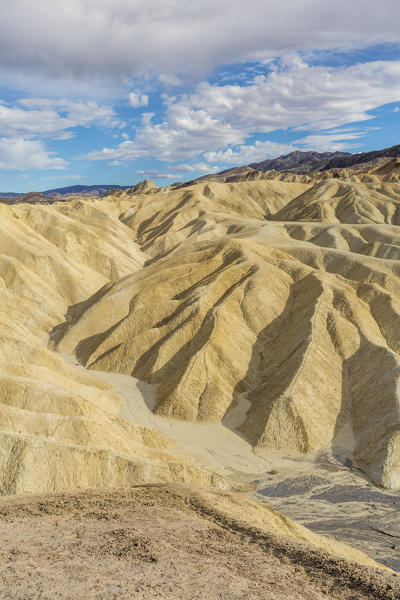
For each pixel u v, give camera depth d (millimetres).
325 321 50938
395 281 60062
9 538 14195
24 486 23484
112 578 11852
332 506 31688
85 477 25672
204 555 14000
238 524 17297
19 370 39094
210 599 11188
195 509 19047
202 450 39875
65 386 41688
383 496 33312
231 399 46562
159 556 13461
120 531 15344
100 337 60969
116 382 51438
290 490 34031
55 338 64562
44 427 29859
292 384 43438
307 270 62500
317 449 40094
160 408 45750
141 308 60625
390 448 36844
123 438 34188
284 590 12102
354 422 42344
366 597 11898
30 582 11297
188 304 57500
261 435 41125
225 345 50562
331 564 13945
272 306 57156
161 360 52125
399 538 27078
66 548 13648
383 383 43000
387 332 51250
